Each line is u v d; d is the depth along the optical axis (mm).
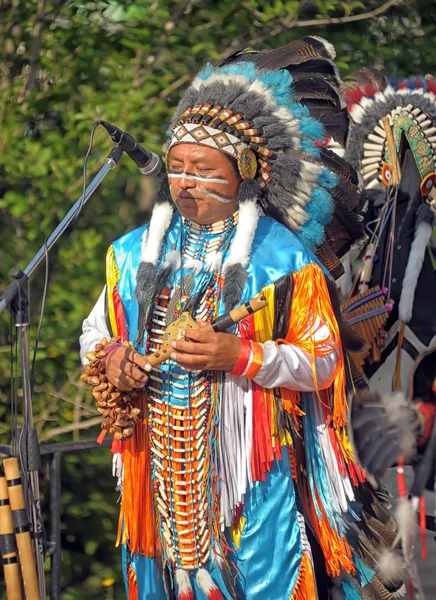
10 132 11938
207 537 8203
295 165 8367
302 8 13477
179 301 8289
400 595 8953
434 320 10578
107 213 12555
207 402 8164
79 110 12414
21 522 8609
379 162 11141
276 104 8414
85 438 12625
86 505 12195
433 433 9031
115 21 12711
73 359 12242
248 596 8219
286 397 8219
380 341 10680
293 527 8219
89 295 12195
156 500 8359
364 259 10922
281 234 8336
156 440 8289
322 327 8109
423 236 10719
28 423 8641
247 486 8180
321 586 8609
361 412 8797
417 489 9016
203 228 8445
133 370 8023
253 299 7805
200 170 8141
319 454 8453
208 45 12547
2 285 12242
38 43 12547
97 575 12195
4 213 12312
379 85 11234
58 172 12047
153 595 8547
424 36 13797
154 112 12320
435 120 10977
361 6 13188
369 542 8859
